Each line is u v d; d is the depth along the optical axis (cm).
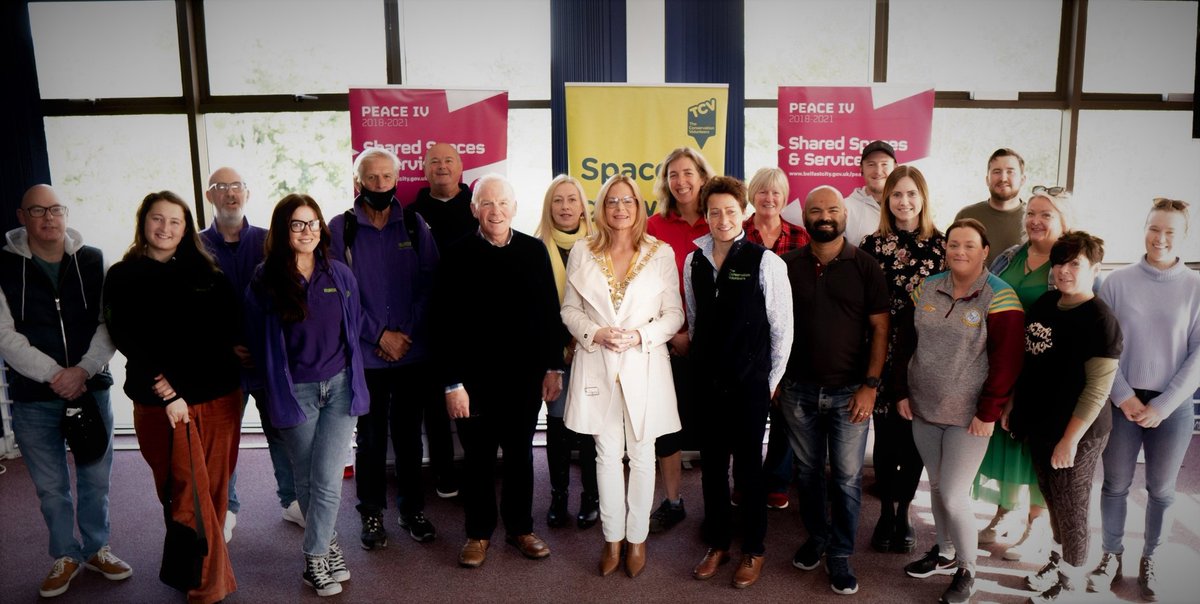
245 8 407
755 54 419
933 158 428
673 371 295
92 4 403
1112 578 254
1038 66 421
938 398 236
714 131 370
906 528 280
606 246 261
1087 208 432
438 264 283
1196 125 329
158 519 322
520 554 284
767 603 246
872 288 241
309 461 250
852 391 246
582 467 305
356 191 304
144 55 409
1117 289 246
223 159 421
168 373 229
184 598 256
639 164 370
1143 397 242
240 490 355
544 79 419
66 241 253
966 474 236
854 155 361
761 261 239
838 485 250
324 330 242
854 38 418
